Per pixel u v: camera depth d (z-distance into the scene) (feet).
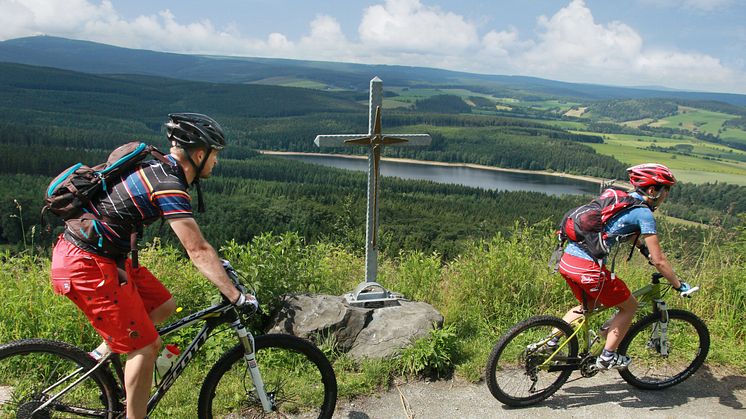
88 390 9.62
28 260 15.25
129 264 8.68
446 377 12.39
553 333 11.77
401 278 18.47
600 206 11.12
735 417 11.25
